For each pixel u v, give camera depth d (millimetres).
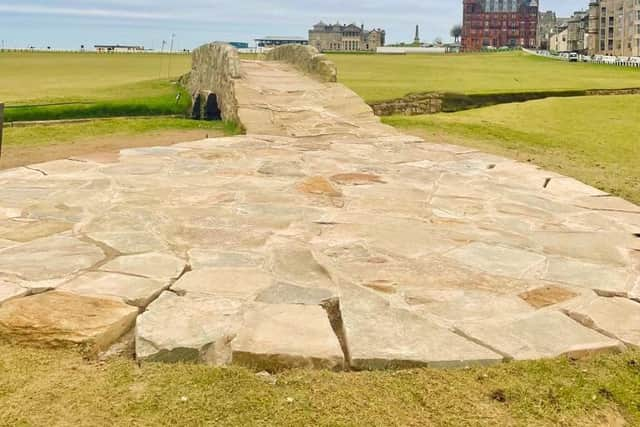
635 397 2605
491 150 9984
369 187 6398
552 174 7270
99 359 2877
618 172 8508
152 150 8336
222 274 3855
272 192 6102
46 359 2820
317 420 2396
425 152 8617
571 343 3061
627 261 4340
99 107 14805
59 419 2367
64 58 47781
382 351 2912
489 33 141000
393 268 4078
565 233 4988
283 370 2820
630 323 3322
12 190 5941
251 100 12125
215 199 5781
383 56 58469
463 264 4191
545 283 3879
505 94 18047
